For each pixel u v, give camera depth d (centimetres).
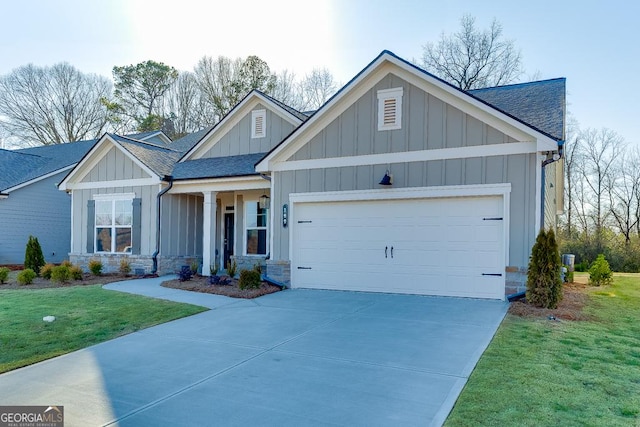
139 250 1385
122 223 1424
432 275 958
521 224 872
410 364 509
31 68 3484
